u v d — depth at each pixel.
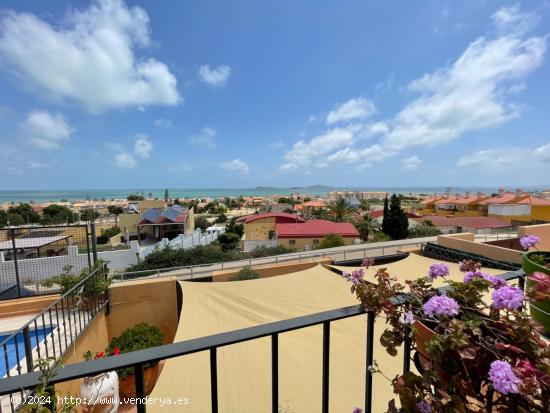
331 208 42.69
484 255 10.26
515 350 0.99
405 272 7.96
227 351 4.23
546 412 0.88
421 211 56.97
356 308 1.29
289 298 6.07
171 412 3.14
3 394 0.84
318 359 4.02
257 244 26.00
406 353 1.28
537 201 30.98
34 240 10.89
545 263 1.69
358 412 1.35
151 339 6.17
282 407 3.16
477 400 1.02
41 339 5.06
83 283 5.92
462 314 1.20
